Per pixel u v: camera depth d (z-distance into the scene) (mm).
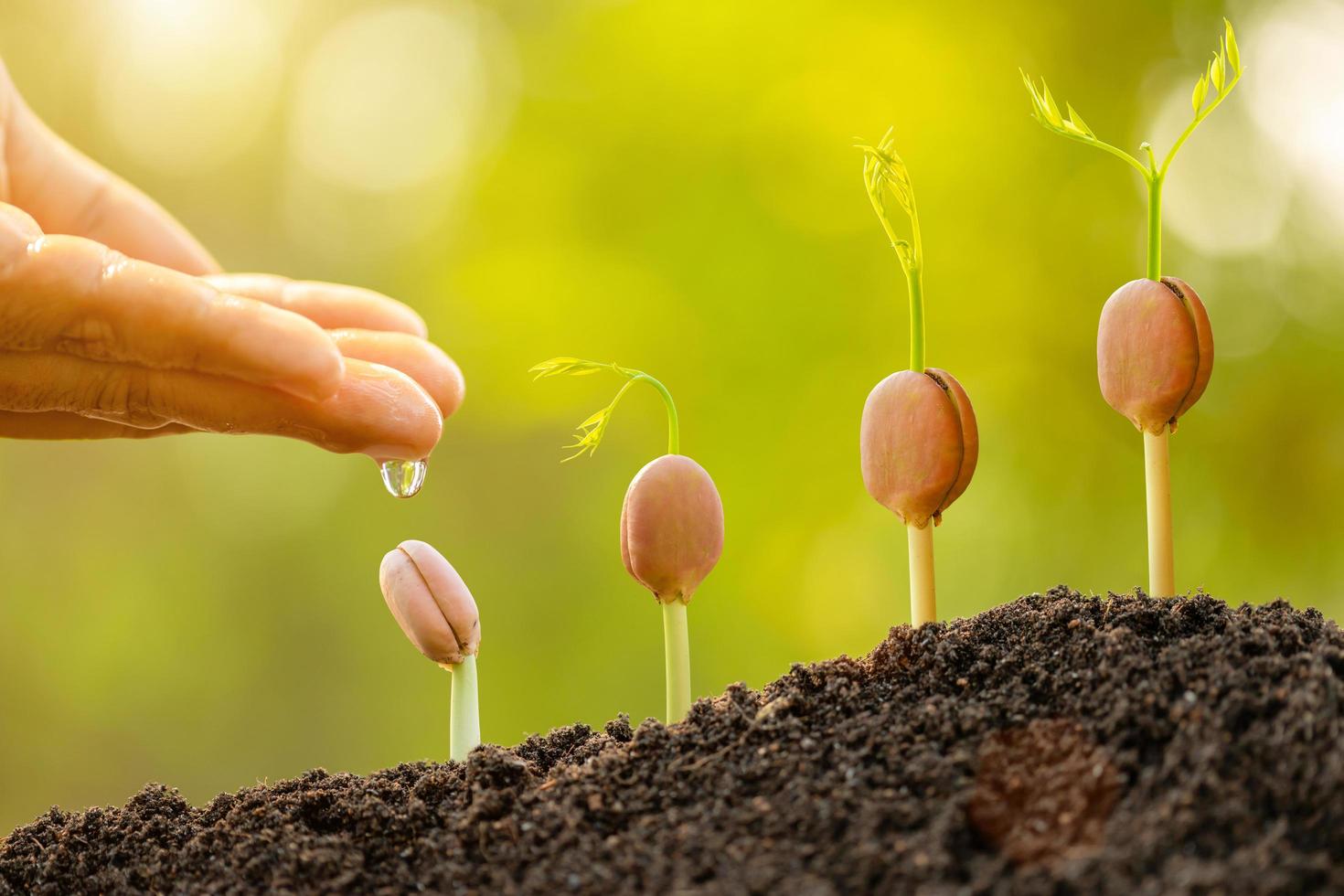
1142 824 514
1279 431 2748
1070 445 3117
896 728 634
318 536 4434
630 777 656
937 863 513
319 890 630
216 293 764
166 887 667
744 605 3643
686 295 3713
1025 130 3180
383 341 967
